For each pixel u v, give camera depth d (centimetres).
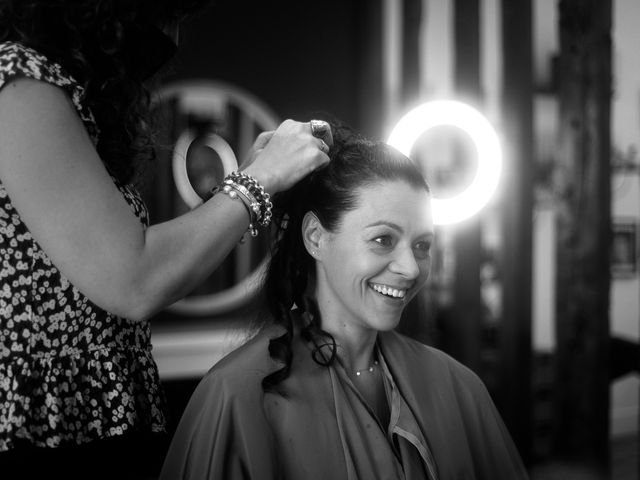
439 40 379
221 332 338
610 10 239
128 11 75
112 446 80
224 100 346
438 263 347
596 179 241
